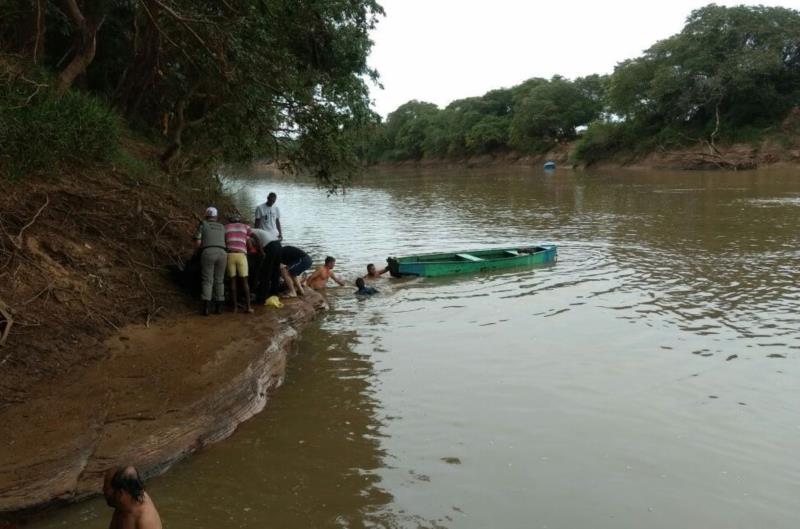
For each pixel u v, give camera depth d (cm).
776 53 5406
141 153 1498
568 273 1441
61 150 980
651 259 1577
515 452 617
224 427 654
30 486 500
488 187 4622
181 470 585
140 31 1702
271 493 548
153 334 832
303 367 860
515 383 790
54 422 588
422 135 10725
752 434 650
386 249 1870
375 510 521
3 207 833
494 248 1731
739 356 867
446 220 2581
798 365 830
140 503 419
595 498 538
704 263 1500
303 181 6194
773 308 1093
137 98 1736
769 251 1623
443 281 1389
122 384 677
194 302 980
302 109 1388
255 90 1263
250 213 2689
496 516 513
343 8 1627
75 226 916
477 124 9212
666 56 6303
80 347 738
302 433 661
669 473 578
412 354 907
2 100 930
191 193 1484
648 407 715
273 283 1049
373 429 669
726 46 5788
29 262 796
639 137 6594
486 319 1084
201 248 947
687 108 5975
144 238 1010
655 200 3111
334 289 1330
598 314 1093
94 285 852
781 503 530
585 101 8219
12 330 700
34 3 1321
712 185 3894
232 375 717
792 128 5462
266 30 1255
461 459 604
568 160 7556
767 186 3653
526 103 8381
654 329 996
